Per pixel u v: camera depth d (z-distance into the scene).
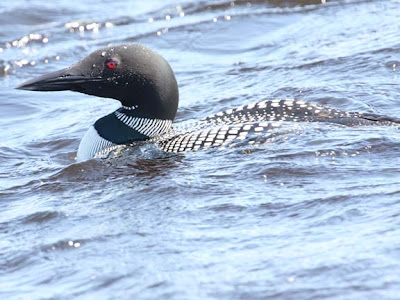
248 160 10.36
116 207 9.43
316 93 13.67
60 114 15.55
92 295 7.27
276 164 10.09
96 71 11.37
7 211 9.95
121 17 22.34
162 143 11.37
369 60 15.43
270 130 11.05
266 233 8.18
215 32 20.81
